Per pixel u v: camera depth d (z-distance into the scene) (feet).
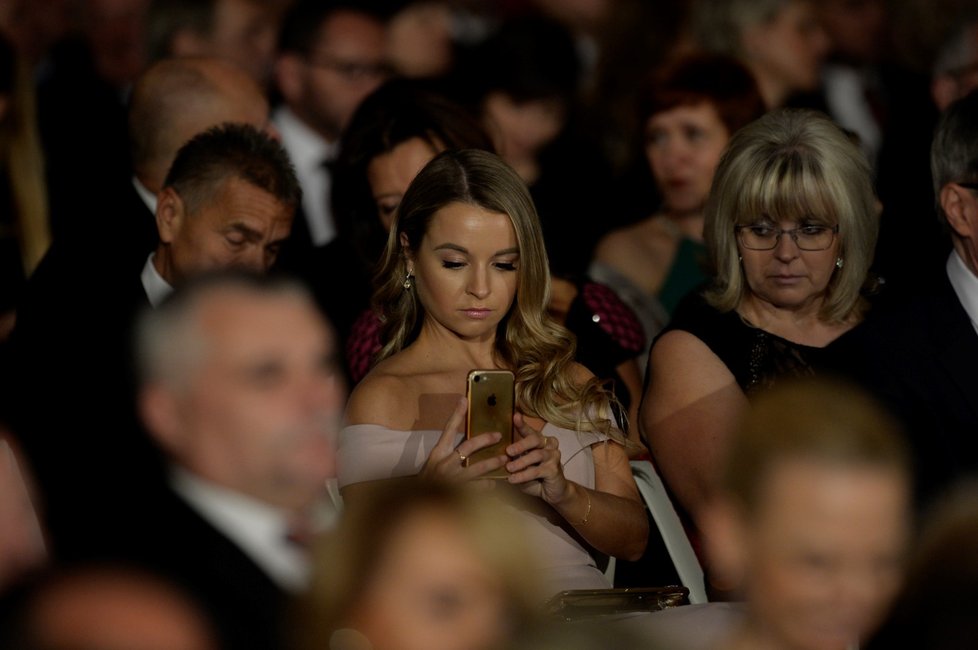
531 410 39.47
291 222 44.14
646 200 62.13
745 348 41.47
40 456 37.29
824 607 22.65
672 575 41.57
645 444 43.60
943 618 20.57
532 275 39.17
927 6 72.54
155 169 48.16
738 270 41.98
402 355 39.91
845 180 40.73
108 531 25.52
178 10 70.28
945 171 41.78
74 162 67.10
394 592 20.15
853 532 22.22
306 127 69.72
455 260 38.40
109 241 45.50
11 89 55.93
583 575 38.83
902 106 72.28
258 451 24.70
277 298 24.90
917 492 39.73
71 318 42.47
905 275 54.65
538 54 65.05
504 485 38.52
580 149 65.92
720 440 40.78
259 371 24.52
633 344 47.32
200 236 42.70
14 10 73.46
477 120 50.11
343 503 38.34
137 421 37.68
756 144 41.22
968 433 39.96
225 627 24.41
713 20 74.23
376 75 69.56
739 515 22.88
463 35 86.17
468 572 20.13
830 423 22.75
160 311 24.88
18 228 56.59
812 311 42.55
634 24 75.82
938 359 40.42
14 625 18.54
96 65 74.18
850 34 80.74
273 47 72.28
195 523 25.17
